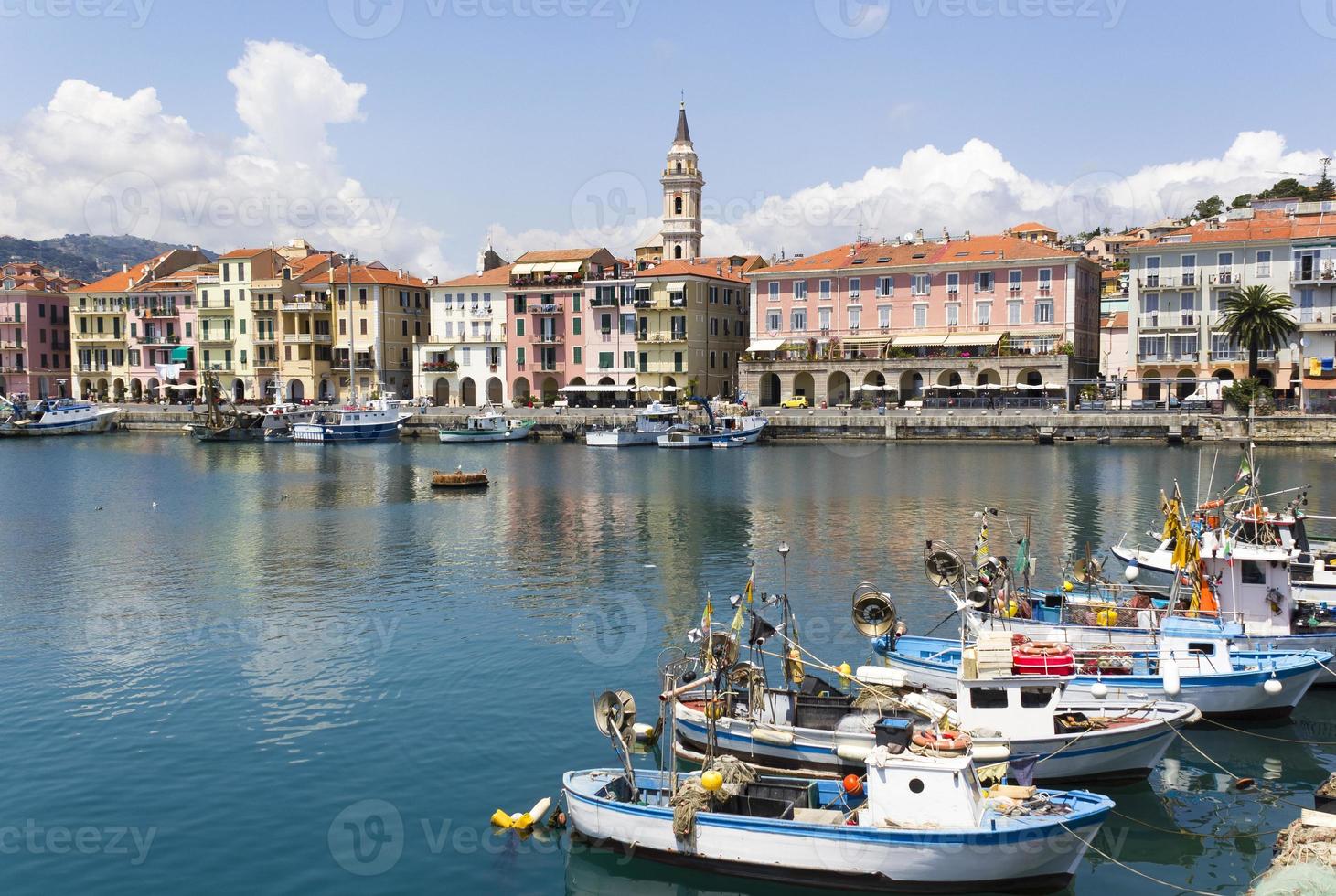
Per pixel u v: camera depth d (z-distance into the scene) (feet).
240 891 62.39
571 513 195.83
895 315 384.27
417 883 63.16
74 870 64.28
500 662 101.91
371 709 89.66
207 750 81.66
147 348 489.67
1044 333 361.71
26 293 500.74
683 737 80.38
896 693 77.92
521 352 442.91
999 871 60.54
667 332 416.26
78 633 113.39
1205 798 73.72
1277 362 329.72
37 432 411.54
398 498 220.43
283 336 462.60
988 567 106.32
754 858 62.39
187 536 174.29
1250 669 84.69
